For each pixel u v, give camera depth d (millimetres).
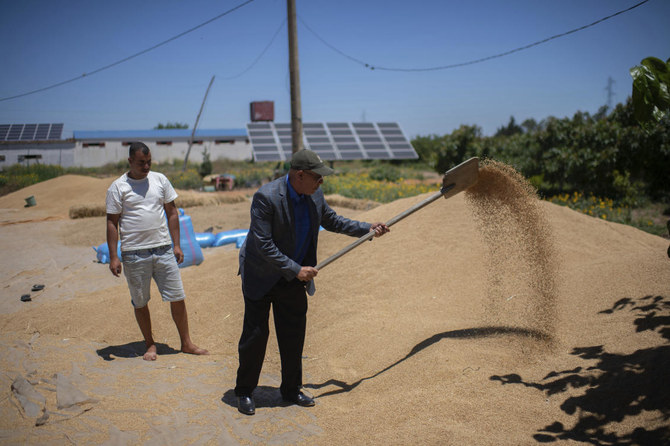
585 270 4281
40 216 12555
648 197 13016
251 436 2514
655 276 3672
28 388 2838
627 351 2812
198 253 6441
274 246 2738
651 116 2480
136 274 3592
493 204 3553
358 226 3094
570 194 15062
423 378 2959
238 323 4301
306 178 2707
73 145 38875
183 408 2781
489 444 2268
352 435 2477
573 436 2264
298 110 11539
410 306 4293
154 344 3754
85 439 2371
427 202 3041
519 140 18672
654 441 2119
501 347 3211
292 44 11258
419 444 2322
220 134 44344
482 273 4691
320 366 3510
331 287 4926
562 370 2809
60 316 4547
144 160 3543
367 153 24438
